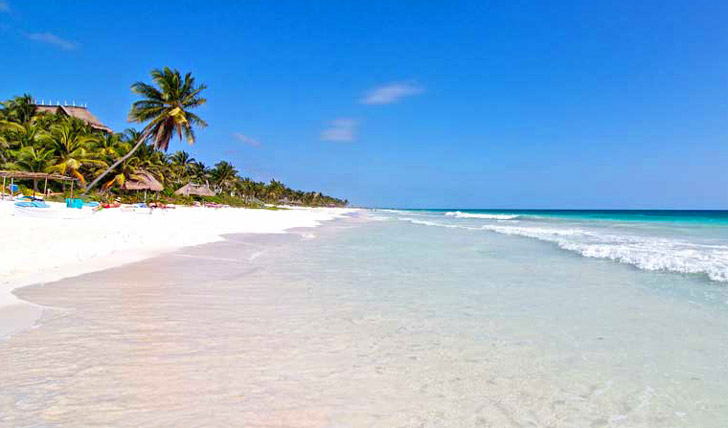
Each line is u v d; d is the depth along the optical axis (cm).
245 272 955
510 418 328
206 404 331
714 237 2019
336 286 818
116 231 1541
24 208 2128
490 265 1124
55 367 388
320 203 18525
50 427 288
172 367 400
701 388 383
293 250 1448
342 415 323
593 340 512
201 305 640
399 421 318
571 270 1038
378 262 1171
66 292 679
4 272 793
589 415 335
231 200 7731
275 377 388
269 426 302
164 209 3838
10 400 323
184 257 1133
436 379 395
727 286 834
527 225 3503
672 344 499
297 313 614
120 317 557
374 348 474
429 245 1684
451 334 529
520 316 614
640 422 325
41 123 4347
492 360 445
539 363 438
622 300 720
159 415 311
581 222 4178
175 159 7206
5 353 419
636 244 1639
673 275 957
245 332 517
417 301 702
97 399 331
